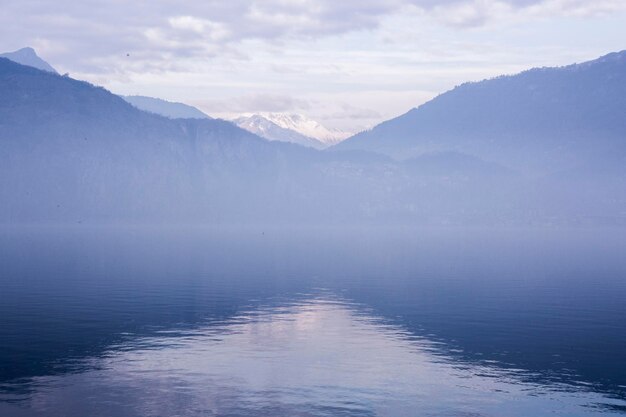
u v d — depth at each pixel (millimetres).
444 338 60094
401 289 95688
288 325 65500
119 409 40000
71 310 72750
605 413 40688
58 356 51656
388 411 40531
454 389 44781
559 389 45094
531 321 69125
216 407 40594
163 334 60219
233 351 53906
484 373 48562
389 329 64188
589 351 55406
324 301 82500
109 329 62250
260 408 40562
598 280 109188
